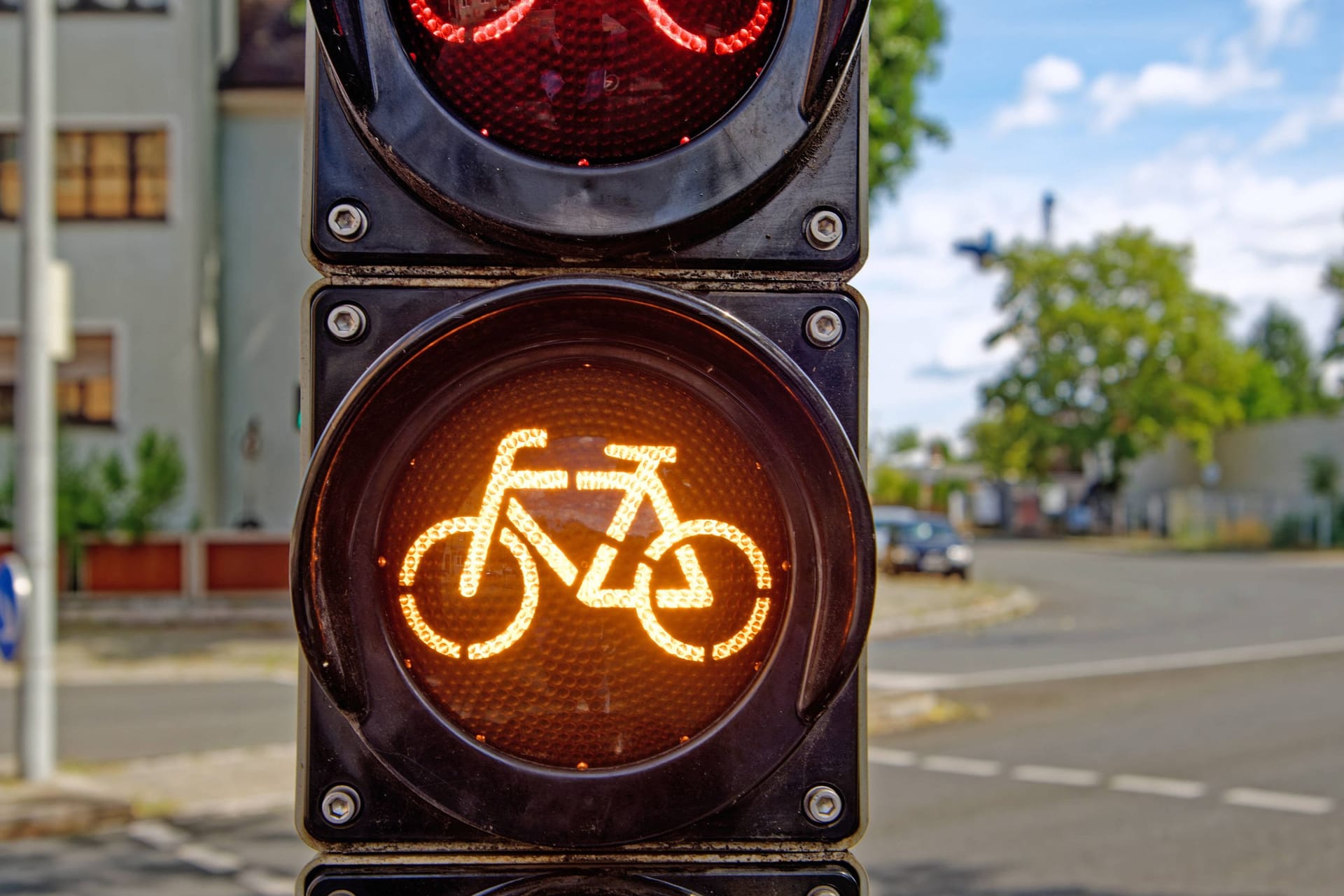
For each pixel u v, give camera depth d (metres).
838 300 1.23
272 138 22.58
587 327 1.13
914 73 11.84
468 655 1.15
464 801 1.13
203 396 21.70
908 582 31.78
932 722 12.27
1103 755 10.38
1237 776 9.44
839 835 1.19
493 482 1.15
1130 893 6.59
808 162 1.23
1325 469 52.16
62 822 8.05
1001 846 7.53
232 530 21.83
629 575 1.15
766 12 1.18
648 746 1.15
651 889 1.17
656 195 1.16
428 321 1.10
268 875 7.05
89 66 21.67
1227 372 59.47
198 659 16.84
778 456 1.15
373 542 1.14
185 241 21.59
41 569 9.03
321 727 1.18
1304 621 22.23
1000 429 63.47
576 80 1.17
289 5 23.27
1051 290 60.16
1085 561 45.03
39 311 8.93
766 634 1.16
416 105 1.15
